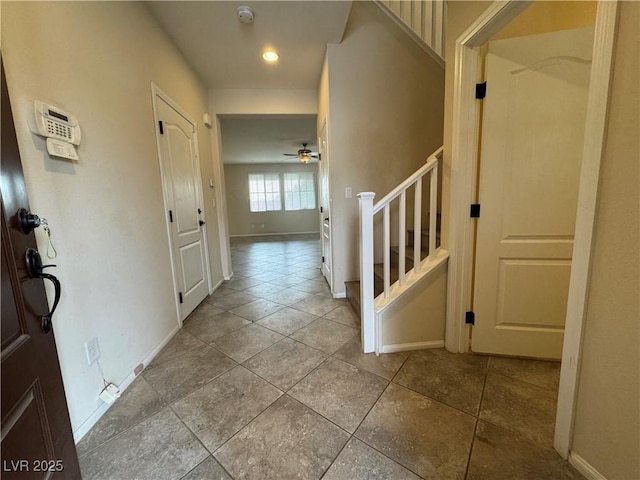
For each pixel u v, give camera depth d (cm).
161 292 217
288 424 136
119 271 167
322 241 401
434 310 199
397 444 123
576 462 110
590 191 98
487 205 174
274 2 207
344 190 292
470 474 109
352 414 142
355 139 285
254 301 312
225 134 555
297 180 970
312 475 110
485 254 180
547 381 163
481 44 161
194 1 203
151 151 210
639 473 90
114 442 128
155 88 217
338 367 182
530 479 107
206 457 119
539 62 158
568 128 161
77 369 132
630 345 90
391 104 285
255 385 167
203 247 320
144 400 156
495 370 175
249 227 959
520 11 133
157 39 223
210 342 221
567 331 110
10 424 73
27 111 112
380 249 307
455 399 150
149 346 196
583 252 102
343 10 217
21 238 85
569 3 178
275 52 278
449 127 182
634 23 83
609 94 90
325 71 286
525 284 179
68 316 128
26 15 113
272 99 372
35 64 116
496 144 167
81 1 143
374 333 197
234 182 934
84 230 140
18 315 81
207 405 151
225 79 336
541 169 166
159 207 219
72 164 133
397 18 270
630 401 91
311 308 286
